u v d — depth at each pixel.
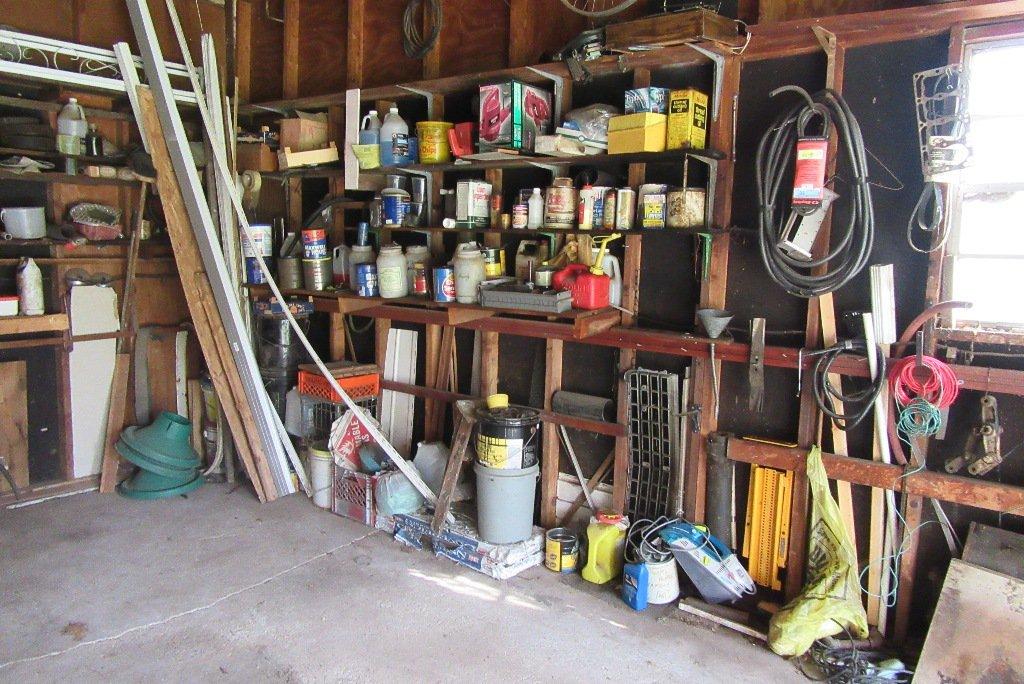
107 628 2.56
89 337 3.77
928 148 2.21
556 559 3.04
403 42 3.53
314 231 3.64
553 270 2.94
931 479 2.37
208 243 3.60
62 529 3.35
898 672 2.34
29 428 3.69
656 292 2.95
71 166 3.48
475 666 2.40
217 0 4.14
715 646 2.55
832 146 2.45
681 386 2.90
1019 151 2.24
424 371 3.76
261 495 3.72
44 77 3.33
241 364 3.71
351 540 3.31
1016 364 2.26
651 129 2.58
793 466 2.61
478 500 3.08
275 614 2.68
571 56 2.82
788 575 2.67
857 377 2.56
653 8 2.60
